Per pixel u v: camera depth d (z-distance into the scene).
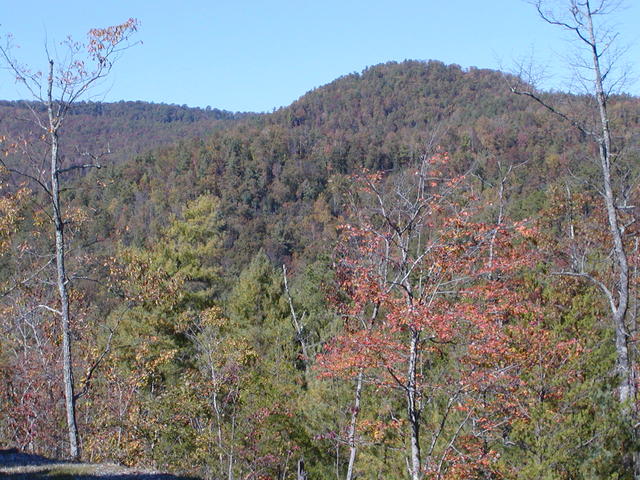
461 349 12.98
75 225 18.78
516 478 11.98
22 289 19.77
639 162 18.52
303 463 17.64
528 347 12.91
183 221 32.62
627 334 15.42
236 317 30.22
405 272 13.73
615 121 17.61
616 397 12.66
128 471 12.55
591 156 18.73
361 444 15.42
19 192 17.16
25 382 19.36
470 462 12.95
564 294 16.03
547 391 12.52
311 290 30.97
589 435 11.43
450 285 14.09
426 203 13.89
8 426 19.11
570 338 13.73
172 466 18.19
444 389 13.23
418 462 12.49
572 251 20.66
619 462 11.49
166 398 19.08
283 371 20.69
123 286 18.97
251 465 17.94
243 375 18.55
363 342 12.55
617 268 19.78
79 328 20.02
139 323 25.67
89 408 20.00
